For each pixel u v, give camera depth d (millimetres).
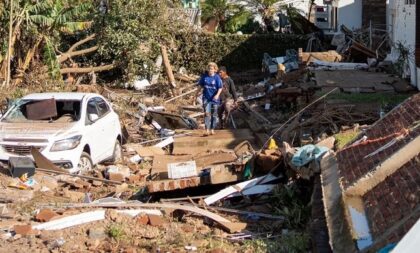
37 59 26938
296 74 25344
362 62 28953
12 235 9719
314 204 9781
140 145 18797
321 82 21891
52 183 13344
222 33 38188
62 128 14781
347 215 7461
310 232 9266
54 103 15398
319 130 17297
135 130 20844
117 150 16938
